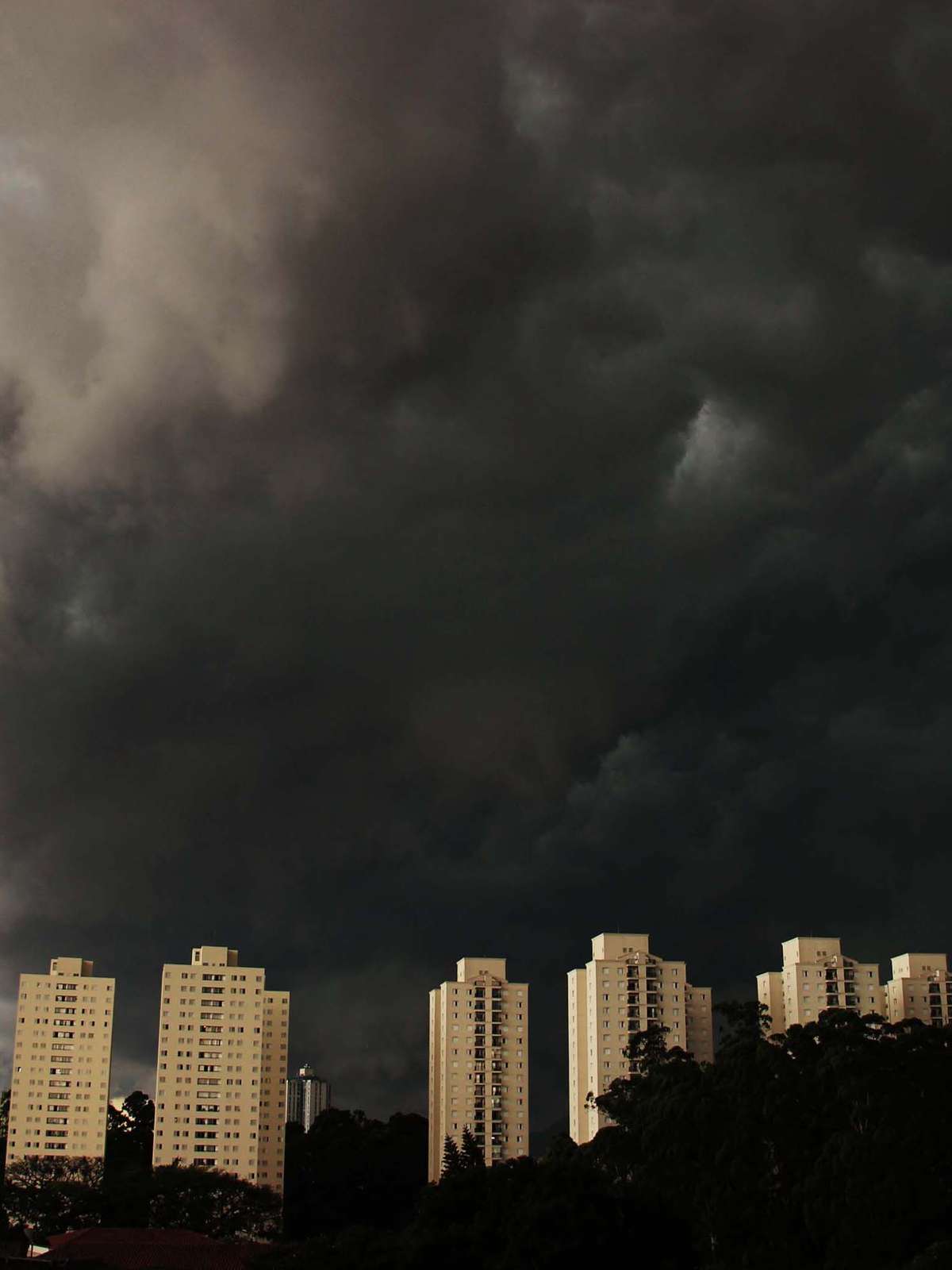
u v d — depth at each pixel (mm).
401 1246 137250
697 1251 156250
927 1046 165750
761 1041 174250
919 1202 147375
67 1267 182125
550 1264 123438
